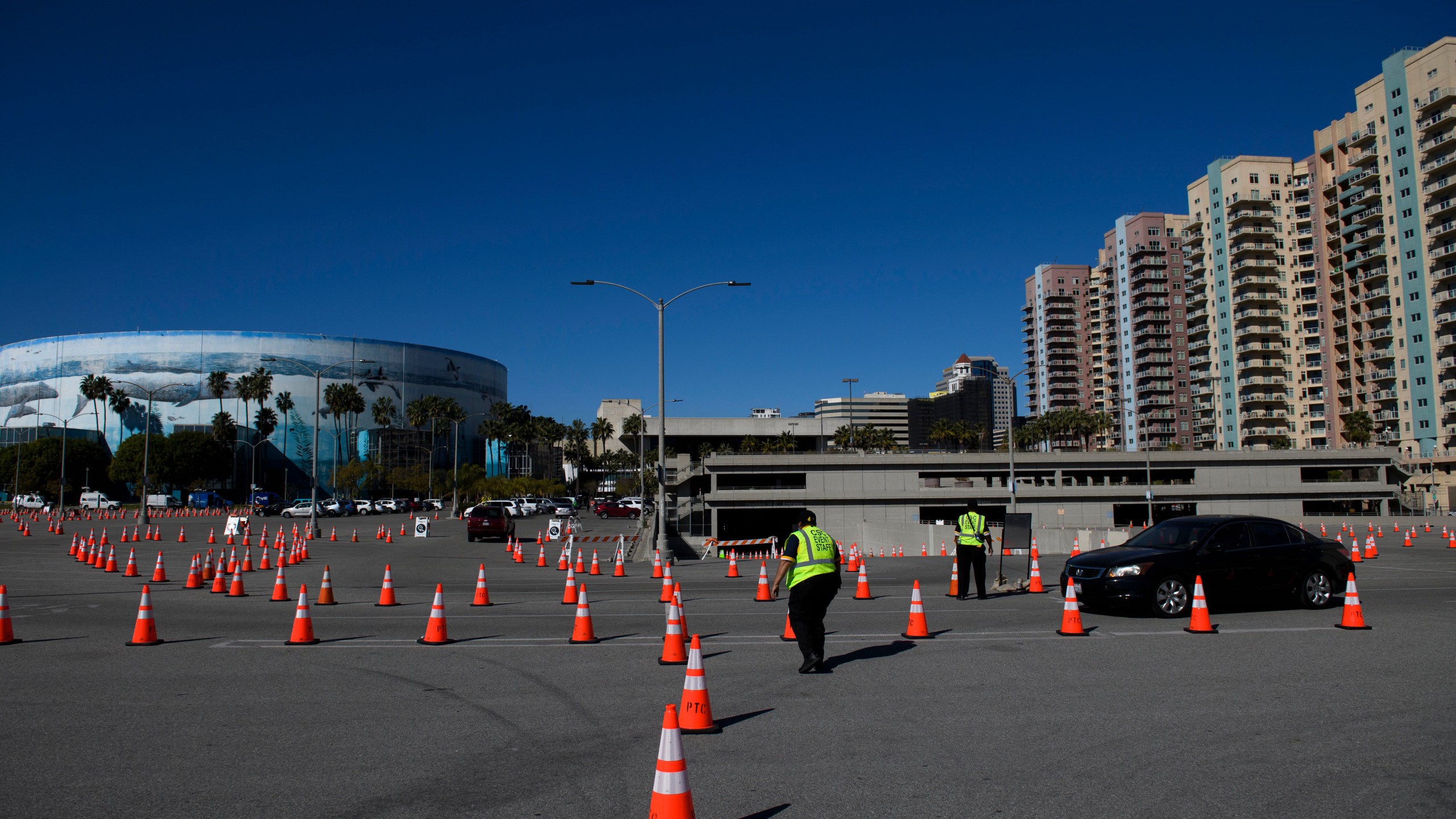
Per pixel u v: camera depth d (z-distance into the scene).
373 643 11.66
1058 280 163.38
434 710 7.88
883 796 5.54
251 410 158.38
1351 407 107.94
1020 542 18.17
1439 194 92.81
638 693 8.56
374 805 5.43
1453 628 12.28
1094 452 82.62
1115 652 10.51
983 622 13.25
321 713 7.79
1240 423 118.38
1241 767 6.11
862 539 55.12
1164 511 81.44
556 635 12.41
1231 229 120.38
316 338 163.88
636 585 21.67
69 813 5.33
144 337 157.12
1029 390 170.50
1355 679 8.90
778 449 122.62
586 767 6.19
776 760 6.30
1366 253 103.00
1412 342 95.62
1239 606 14.67
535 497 95.62
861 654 10.54
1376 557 29.03
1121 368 147.62
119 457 123.94
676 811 4.52
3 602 11.82
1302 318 117.19
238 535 42.25
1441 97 90.81
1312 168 115.81
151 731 7.21
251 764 6.28
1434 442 92.62
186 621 14.21
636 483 129.75
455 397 182.12
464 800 5.52
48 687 8.91
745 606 16.30
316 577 23.56
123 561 29.05
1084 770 6.05
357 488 122.31
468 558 32.41
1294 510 82.25
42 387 160.38
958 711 7.72
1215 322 123.88
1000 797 5.52
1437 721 7.27
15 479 113.25
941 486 80.38
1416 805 5.34
